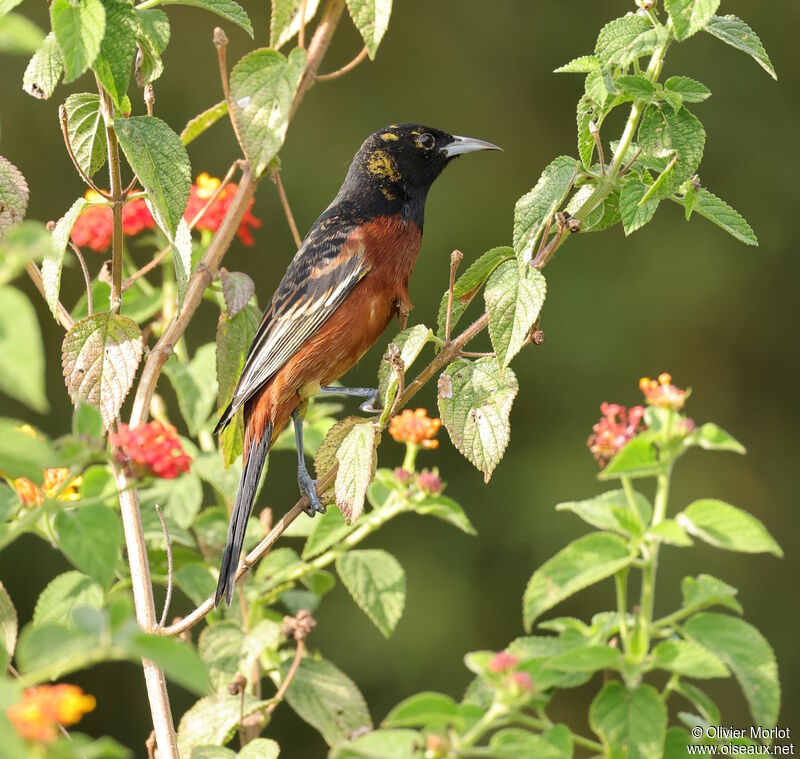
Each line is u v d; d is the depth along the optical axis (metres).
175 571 8.16
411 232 10.22
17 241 4.11
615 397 20.42
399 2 22.30
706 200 6.86
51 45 6.86
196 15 20.72
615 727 5.17
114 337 6.86
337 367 9.59
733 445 5.61
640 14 6.53
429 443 7.95
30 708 3.90
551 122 22.12
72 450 4.72
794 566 20.20
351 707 7.51
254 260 20.11
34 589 17.06
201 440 9.10
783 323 21.42
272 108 6.54
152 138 6.31
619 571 5.59
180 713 16.16
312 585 8.50
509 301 6.22
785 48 22.61
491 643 18.70
